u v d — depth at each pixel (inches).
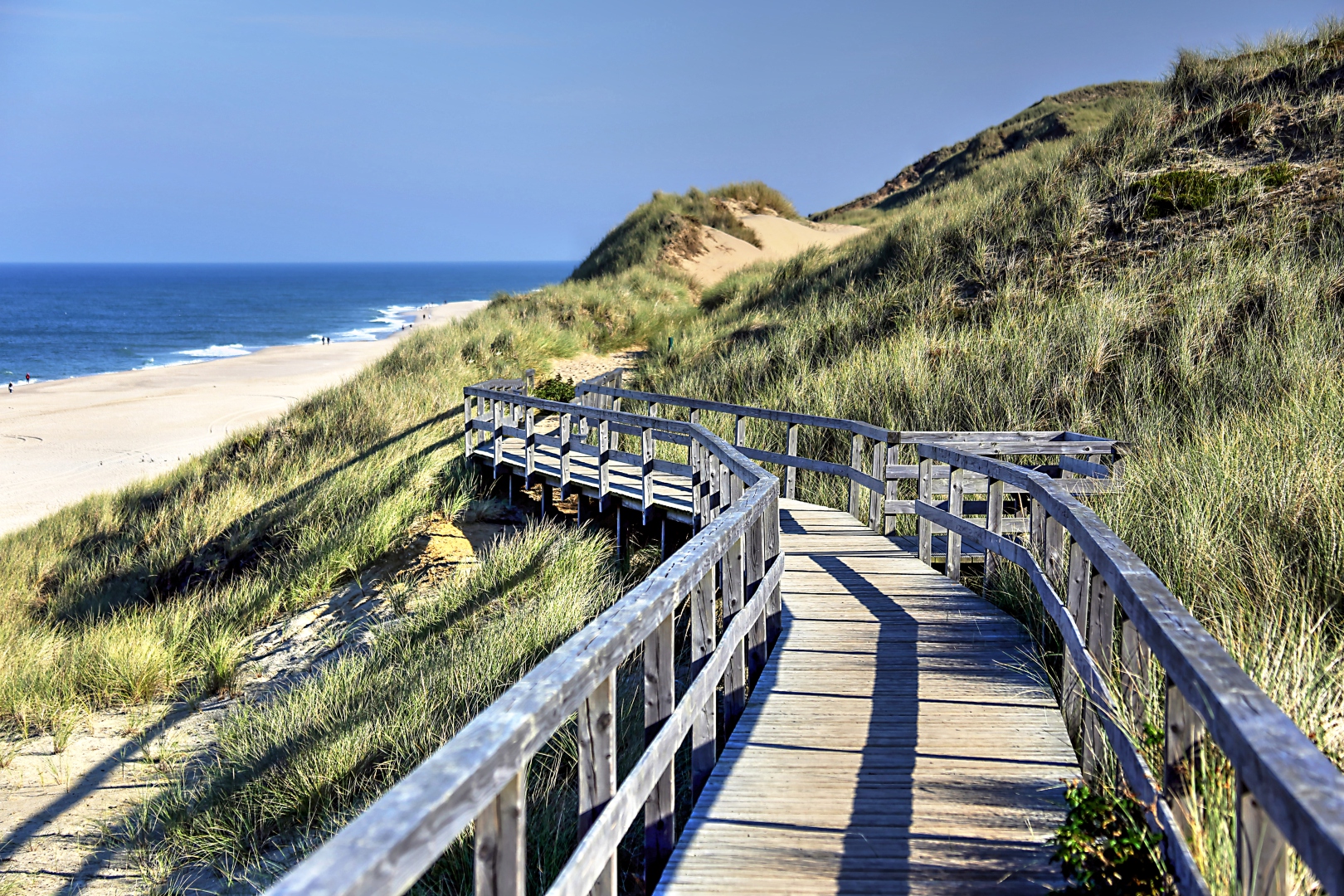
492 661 249.3
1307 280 385.1
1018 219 578.6
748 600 183.6
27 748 283.4
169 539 462.0
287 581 381.1
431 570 375.6
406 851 54.0
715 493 304.2
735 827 130.6
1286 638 137.8
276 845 206.4
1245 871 66.6
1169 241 487.8
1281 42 626.8
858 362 464.1
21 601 448.8
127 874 208.8
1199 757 101.8
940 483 309.1
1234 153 541.6
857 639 209.6
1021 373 393.1
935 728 161.2
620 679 230.7
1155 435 306.8
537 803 175.5
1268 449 231.8
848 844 125.3
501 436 461.4
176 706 308.2
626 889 150.3
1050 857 118.5
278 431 625.3
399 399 636.1
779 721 166.6
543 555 340.5
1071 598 149.7
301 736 241.8
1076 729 156.5
